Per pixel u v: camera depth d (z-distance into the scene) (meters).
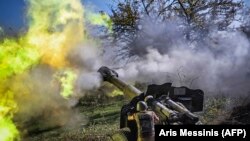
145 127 5.17
